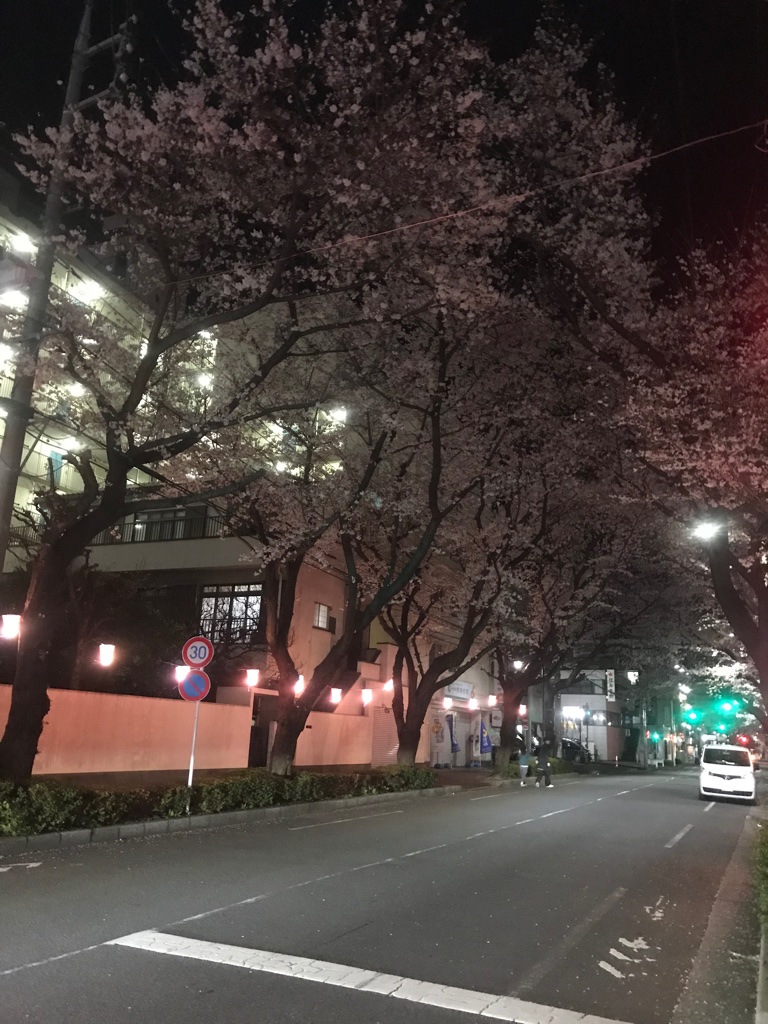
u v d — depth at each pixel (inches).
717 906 359.9
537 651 1277.1
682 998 233.3
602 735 2539.4
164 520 1109.7
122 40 467.2
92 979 215.8
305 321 721.6
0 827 420.5
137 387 502.9
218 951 246.1
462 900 336.2
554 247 539.8
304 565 1054.4
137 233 534.0
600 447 708.0
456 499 799.1
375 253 544.4
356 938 270.2
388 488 818.8
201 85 468.4
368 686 1146.0
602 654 1796.3
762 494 460.4
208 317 506.9
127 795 509.0
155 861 397.4
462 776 1227.9
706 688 2047.2
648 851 512.1
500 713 1542.8
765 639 545.3
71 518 490.9
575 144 529.0
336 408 768.3
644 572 1424.7
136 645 872.3
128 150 481.7
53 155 487.2
